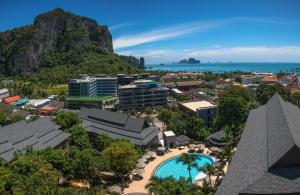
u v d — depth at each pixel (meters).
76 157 104.62
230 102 157.12
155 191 71.81
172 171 119.25
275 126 91.00
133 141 136.75
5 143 106.88
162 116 182.75
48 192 76.88
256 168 70.31
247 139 93.94
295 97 196.88
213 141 141.38
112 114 154.62
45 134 123.94
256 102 184.62
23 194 74.38
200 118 165.75
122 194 97.56
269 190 61.38
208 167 93.25
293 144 67.12
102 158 104.31
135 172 114.12
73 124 151.38
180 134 159.25
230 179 69.62
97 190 98.56
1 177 81.88
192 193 69.69
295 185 62.16
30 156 96.06
